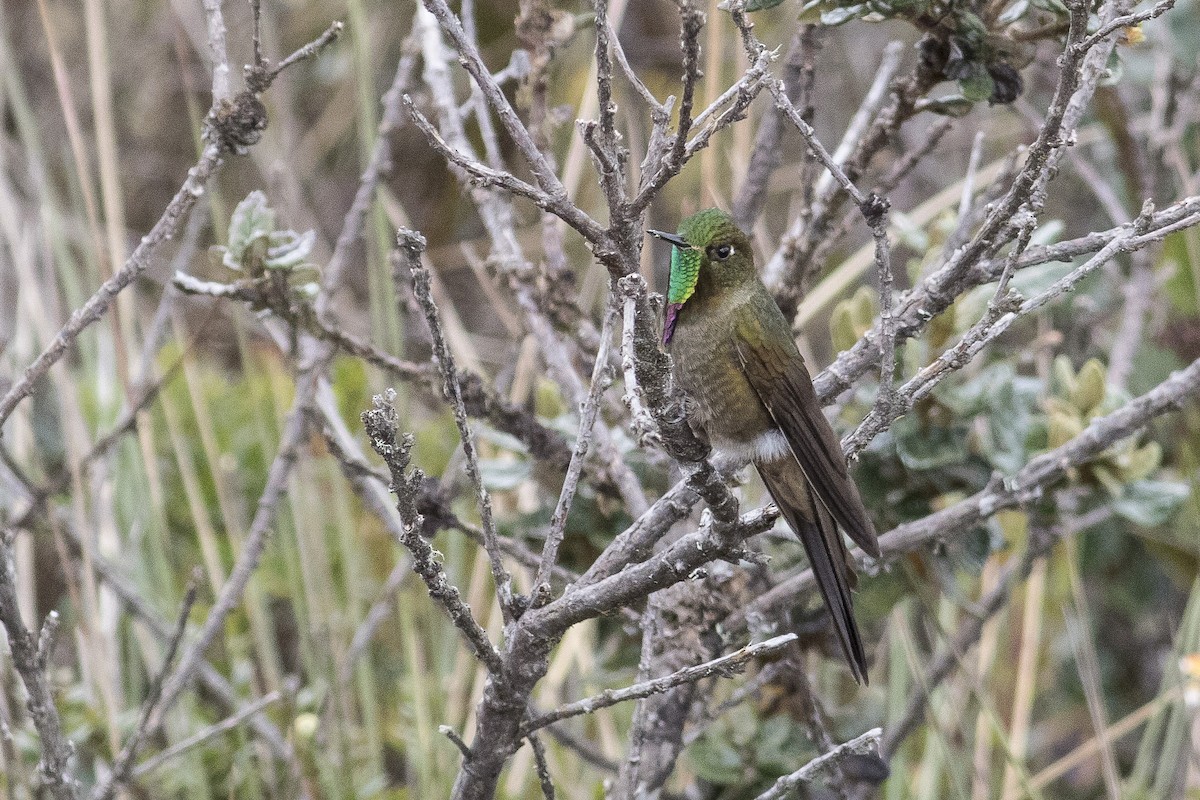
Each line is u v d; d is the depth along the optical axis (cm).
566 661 877
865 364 625
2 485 903
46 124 1461
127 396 872
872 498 791
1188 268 1009
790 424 630
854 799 823
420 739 821
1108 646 1179
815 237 719
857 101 1380
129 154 1500
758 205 795
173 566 1064
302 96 1477
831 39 1378
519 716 514
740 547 495
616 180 466
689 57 456
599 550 797
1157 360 1055
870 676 980
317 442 1080
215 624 738
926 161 1322
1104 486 789
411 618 851
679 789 878
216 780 872
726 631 717
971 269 570
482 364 1248
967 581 998
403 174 1444
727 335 644
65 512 926
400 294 850
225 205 1433
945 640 791
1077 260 1034
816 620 793
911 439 766
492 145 775
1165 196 1034
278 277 696
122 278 621
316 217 1372
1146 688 1159
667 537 738
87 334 1044
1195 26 1163
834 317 784
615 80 1038
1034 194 538
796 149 1344
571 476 503
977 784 872
